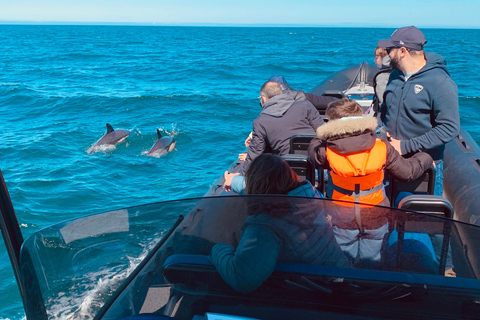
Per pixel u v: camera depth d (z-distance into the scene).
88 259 1.65
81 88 27.25
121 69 38.97
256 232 1.60
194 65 41.50
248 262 1.55
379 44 3.01
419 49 2.89
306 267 1.56
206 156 13.20
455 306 1.46
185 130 16.00
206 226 1.67
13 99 23.03
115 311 1.53
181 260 1.60
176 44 87.19
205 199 1.78
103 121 18.30
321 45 86.25
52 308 1.57
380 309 1.50
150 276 1.60
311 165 3.22
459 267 1.53
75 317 1.54
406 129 3.10
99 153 13.52
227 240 1.63
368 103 6.58
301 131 3.71
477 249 1.55
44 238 1.67
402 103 3.06
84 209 9.43
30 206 9.49
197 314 1.53
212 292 1.55
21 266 1.62
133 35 145.50
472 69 35.91
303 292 1.53
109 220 1.76
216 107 20.48
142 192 10.34
